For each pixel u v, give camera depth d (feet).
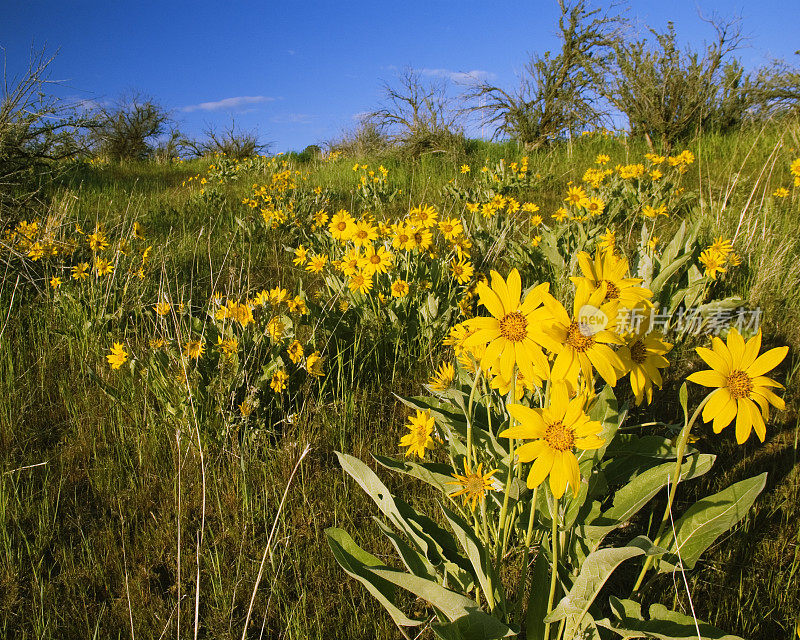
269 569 7.20
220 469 8.94
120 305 14.07
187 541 7.82
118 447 9.55
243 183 40.14
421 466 6.91
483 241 17.57
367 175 34.14
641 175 23.75
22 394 11.09
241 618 6.70
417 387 11.51
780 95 36.19
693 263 13.76
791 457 8.72
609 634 5.61
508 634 4.65
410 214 13.99
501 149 42.52
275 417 10.27
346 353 11.91
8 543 7.56
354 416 10.35
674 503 7.95
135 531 7.98
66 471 9.27
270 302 11.01
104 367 12.00
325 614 6.60
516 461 5.88
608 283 4.30
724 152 31.27
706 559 6.97
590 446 4.19
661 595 6.40
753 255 15.17
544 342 4.03
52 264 15.93
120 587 7.24
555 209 25.57
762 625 6.13
